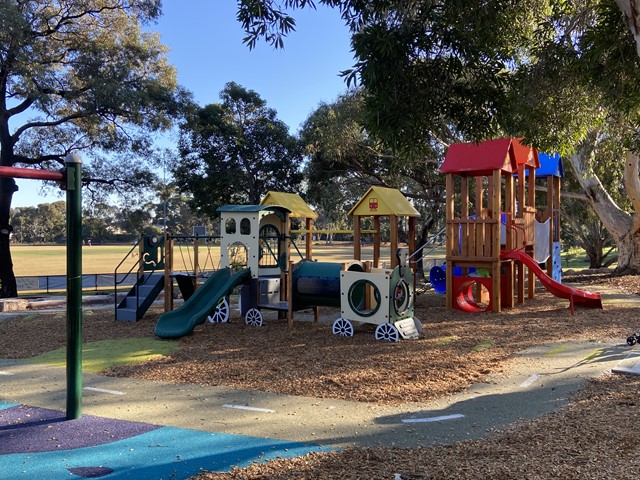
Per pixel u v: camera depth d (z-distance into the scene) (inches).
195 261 520.4
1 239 845.2
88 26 842.8
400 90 313.6
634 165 797.2
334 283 414.6
